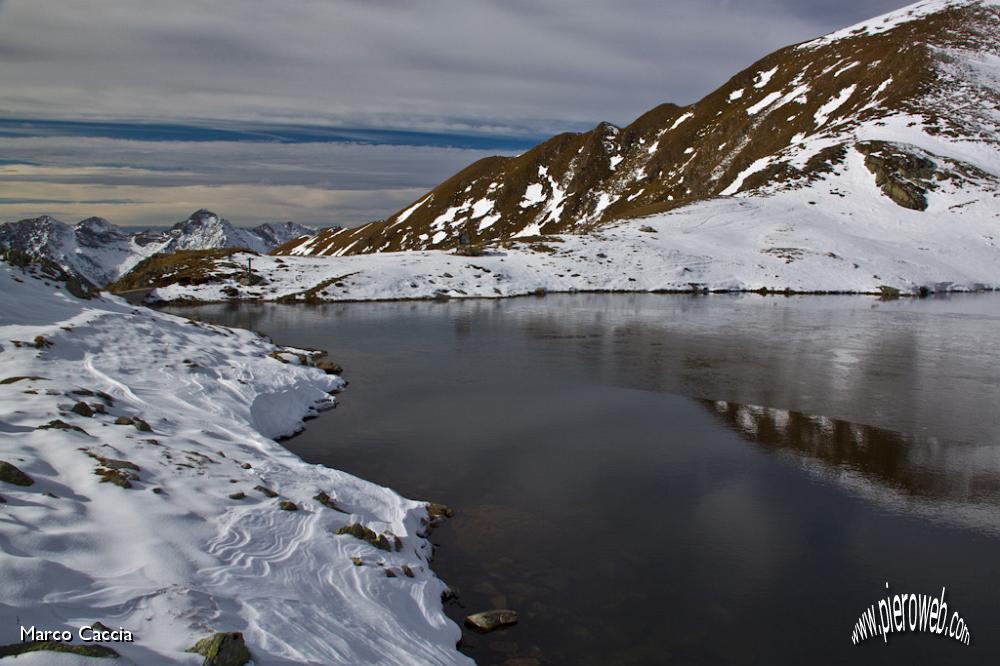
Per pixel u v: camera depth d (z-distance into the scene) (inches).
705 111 4564.5
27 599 180.1
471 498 406.9
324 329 1122.0
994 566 323.9
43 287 682.2
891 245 2103.8
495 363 823.1
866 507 391.9
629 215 2704.2
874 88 3358.8
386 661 218.2
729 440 514.9
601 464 464.1
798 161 2815.0
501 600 293.3
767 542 349.4
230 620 204.2
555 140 5241.1
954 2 4318.4
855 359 835.4
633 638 267.0
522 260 1966.0
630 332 1075.9
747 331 1077.8
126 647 169.6
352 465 463.5
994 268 1972.2
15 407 366.6
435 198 5251.0
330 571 268.2
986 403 617.3
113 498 272.4
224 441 424.5
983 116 2842.0
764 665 251.6
